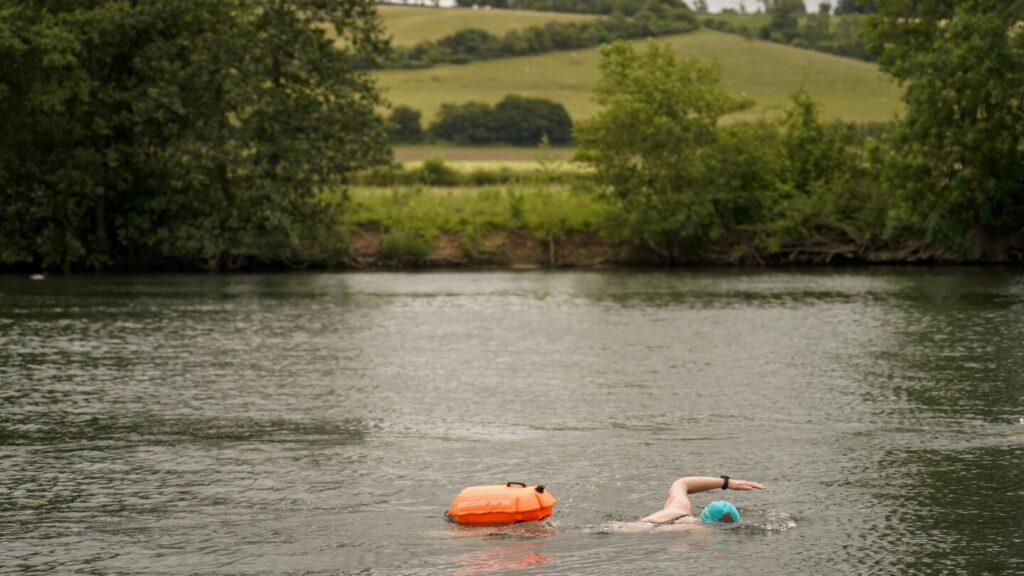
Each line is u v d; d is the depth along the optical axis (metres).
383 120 57.09
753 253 60.47
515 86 150.75
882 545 14.48
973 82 51.88
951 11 54.06
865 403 23.02
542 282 51.38
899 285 47.50
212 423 21.44
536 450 19.39
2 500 16.47
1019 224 56.34
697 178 59.25
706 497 16.64
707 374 26.70
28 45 52.34
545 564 13.85
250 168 54.69
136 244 58.84
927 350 29.72
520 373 27.11
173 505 16.25
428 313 39.47
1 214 55.41
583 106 139.50
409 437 20.38
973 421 21.27
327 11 56.19
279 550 14.41
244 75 54.59
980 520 15.41
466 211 62.53
